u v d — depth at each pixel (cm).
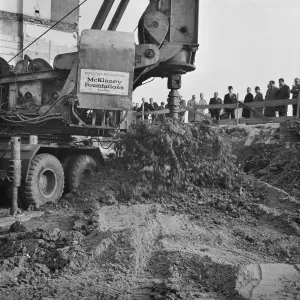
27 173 1127
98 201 1048
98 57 1208
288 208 991
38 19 2422
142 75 1359
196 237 822
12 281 660
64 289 631
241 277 638
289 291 598
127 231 788
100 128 1242
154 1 1321
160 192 1080
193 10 1320
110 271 697
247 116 1933
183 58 1307
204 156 1112
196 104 2089
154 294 605
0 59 1316
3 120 1294
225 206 988
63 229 876
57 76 1270
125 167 1157
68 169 1302
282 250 777
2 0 2353
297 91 1706
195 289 630
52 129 1303
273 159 1502
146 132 1141
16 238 815
